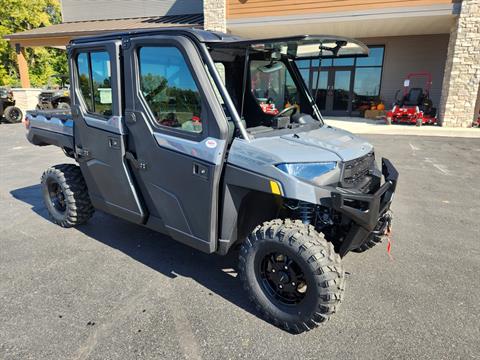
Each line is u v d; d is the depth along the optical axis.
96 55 3.29
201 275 3.36
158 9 18.38
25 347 2.41
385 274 3.36
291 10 12.84
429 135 11.27
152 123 2.96
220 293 3.07
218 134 2.60
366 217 2.44
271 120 3.23
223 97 2.62
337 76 17.42
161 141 2.91
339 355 2.36
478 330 2.60
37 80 33.91
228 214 2.74
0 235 4.20
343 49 3.29
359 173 2.87
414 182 6.35
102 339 2.49
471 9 11.27
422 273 3.38
